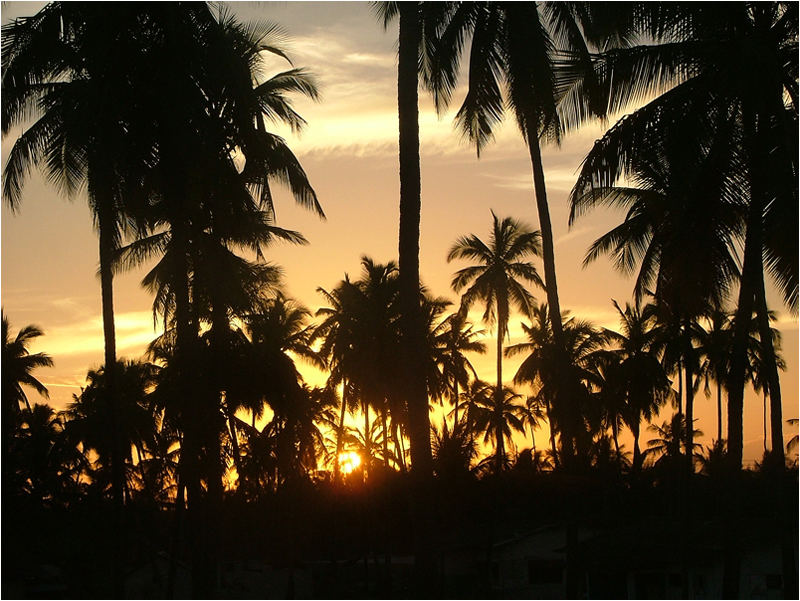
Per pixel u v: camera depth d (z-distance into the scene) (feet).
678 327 141.90
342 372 147.02
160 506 135.13
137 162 70.90
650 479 213.25
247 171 82.74
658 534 121.60
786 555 74.90
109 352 83.20
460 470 125.59
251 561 184.96
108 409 83.66
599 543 121.80
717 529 117.50
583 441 100.22
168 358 86.48
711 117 63.98
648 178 93.81
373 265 150.71
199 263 79.97
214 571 78.28
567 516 90.58
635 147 64.64
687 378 140.77
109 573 95.09
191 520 78.23
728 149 63.46
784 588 74.33
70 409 167.02
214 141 76.95
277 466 109.60
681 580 111.65
